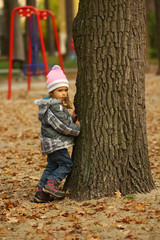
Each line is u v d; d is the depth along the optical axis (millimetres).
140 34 3752
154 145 6605
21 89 14664
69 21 31688
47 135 3793
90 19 3691
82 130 3848
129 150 3803
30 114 9812
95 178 3785
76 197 3832
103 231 3168
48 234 3158
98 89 3748
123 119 3768
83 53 3773
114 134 3771
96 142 3783
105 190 3768
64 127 3715
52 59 31484
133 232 3119
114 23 3652
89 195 3775
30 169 5363
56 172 3848
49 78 3811
